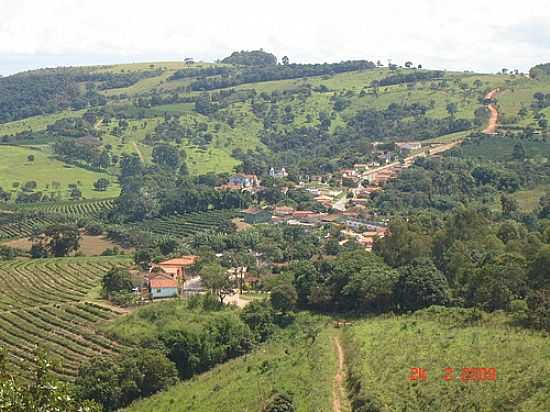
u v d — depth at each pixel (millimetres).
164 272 174625
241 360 112125
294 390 83250
